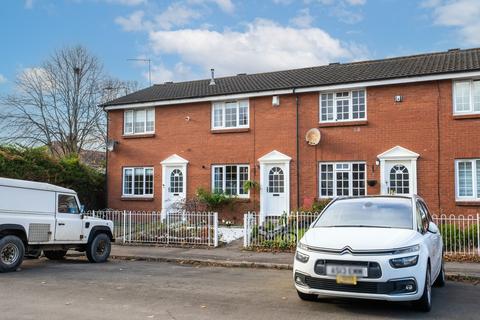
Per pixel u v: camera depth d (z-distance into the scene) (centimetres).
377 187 1906
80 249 1314
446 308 750
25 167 1998
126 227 1731
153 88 2700
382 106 1927
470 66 1794
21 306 742
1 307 735
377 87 1939
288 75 2359
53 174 2139
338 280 691
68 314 693
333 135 1998
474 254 1244
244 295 836
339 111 2011
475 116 1777
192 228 1614
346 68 2264
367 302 778
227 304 762
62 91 3516
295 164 2053
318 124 2027
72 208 1276
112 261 1348
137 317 678
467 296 852
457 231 1295
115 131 2450
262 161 2111
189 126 2286
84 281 979
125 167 2420
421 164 1848
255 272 1125
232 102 2214
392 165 1902
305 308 735
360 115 1977
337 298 806
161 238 1638
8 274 1057
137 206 2361
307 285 721
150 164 2355
